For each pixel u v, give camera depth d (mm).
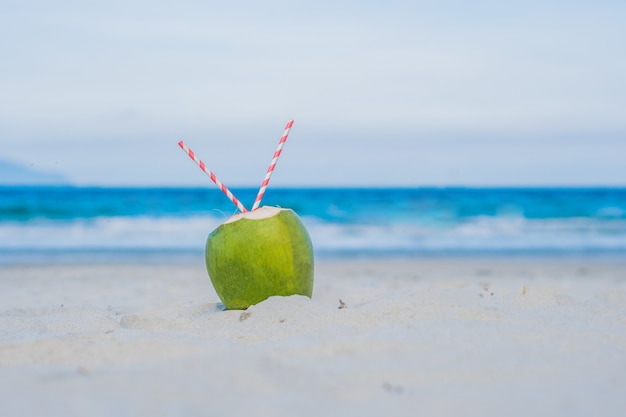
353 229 4824
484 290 1585
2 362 952
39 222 5250
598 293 1521
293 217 1310
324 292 1751
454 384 828
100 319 1313
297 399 777
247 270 1267
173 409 750
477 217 5781
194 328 1215
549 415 743
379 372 859
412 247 3627
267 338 1081
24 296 1819
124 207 6543
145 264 2773
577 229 4809
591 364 894
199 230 4719
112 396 789
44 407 769
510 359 909
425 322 1098
